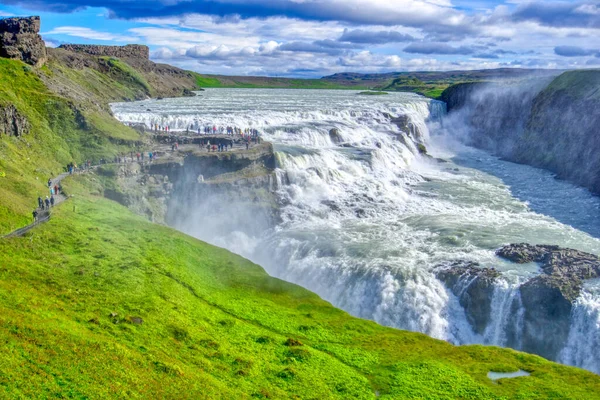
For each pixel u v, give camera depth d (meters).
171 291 56.78
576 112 136.25
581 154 127.19
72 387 34.22
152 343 44.16
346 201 102.94
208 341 46.84
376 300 69.56
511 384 44.62
